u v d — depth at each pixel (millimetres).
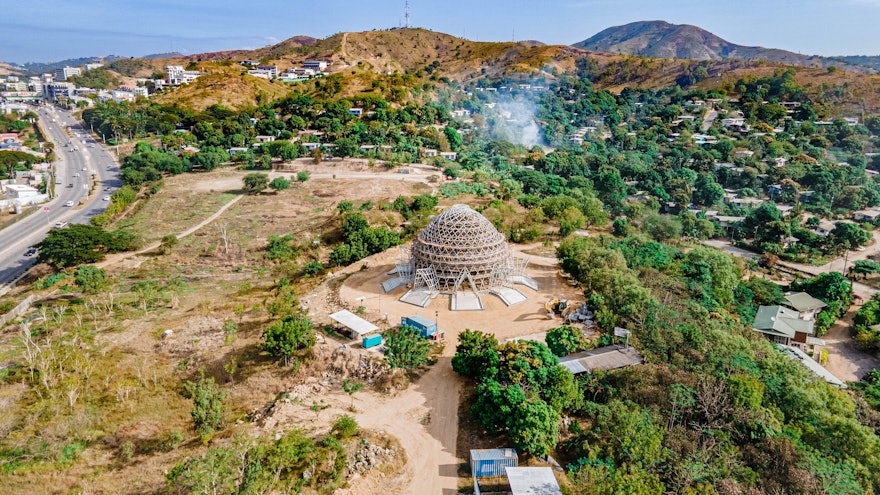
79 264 136625
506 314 101625
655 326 88125
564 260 117875
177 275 133500
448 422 70250
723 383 72250
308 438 65250
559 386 69750
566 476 60094
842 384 96375
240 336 95375
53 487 59875
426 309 103125
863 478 61844
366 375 81312
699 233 185875
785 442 62844
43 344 94188
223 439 67875
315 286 118312
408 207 175250
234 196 199000
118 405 76625
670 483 57562
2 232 171000
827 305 125125
